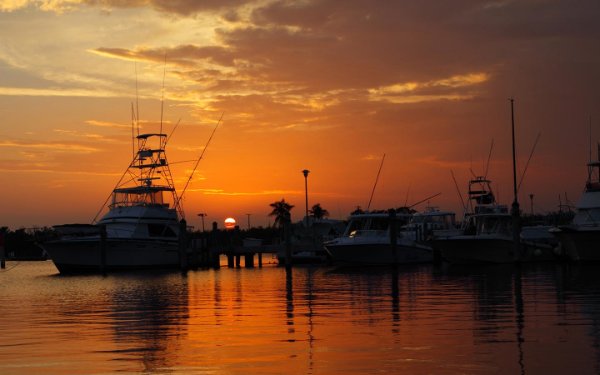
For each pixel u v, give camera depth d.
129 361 17.72
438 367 16.41
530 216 89.12
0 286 46.44
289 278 49.28
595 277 42.59
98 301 33.97
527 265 56.88
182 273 60.34
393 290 36.28
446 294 33.25
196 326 23.69
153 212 65.56
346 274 51.97
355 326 22.89
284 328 22.81
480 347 18.55
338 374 16.03
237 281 47.44
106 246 61.81
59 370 16.83
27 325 24.64
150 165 69.06
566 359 16.97
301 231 88.94
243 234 123.69
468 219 63.16
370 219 62.19
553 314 24.77
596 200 56.44
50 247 61.75
